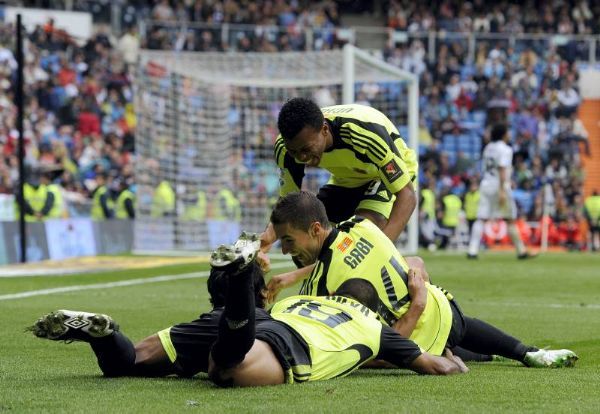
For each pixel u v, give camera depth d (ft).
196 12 398.21
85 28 348.79
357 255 65.31
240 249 52.37
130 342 60.85
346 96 209.67
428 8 439.22
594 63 412.16
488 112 378.12
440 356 66.85
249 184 284.61
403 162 78.48
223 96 271.08
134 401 53.16
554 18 442.50
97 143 295.69
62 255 219.20
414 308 65.72
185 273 182.91
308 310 61.41
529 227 345.72
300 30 378.53
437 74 393.09
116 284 157.58
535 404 52.95
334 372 60.23
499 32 431.02
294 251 65.10
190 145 265.13
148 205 255.91
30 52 311.47
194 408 50.83
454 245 323.57
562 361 69.26
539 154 386.32
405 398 54.29
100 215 246.27
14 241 202.39
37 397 54.80
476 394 56.08
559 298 139.64
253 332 55.11
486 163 242.58
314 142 71.20
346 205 87.10
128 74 329.93
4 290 143.43
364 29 394.32
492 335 69.92
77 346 81.46
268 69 250.78
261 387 57.11
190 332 60.64
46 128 293.02
